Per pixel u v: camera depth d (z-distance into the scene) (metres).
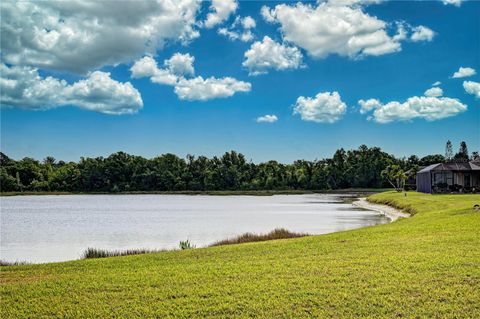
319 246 19.17
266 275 13.62
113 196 142.88
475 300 10.77
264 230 40.84
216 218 55.47
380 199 74.19
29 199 122.06
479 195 57.00
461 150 160.00
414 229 22.91
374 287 11.95
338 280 12.74
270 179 161.88
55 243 33.34
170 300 11.51
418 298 11.03
